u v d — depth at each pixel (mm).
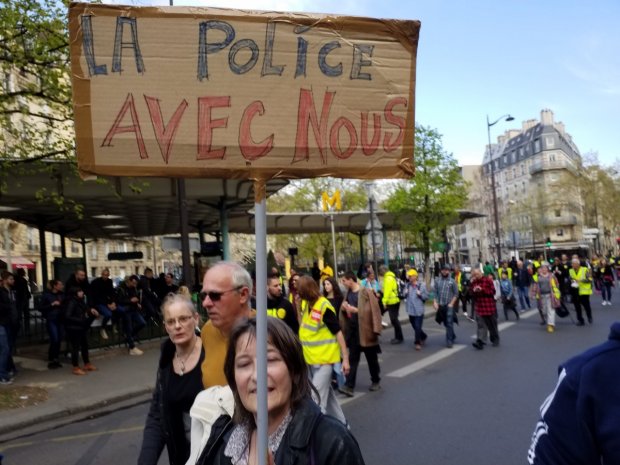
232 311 3092
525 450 5461
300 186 46188
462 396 7805
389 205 27781
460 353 11742
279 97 2373
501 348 12047
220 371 3053
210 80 2328
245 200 18547
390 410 7297
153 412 3262
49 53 10422
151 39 2307
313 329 6387
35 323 15891
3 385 9875
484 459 5285
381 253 41781
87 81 2279
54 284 11891
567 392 1646
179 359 3205
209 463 2115
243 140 2342
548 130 90188
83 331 11094
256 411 1923
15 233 43250
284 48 2383
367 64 2451
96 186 15328
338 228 34250
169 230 31656
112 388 9586
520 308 22141
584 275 15820
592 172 61188
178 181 14453
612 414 1535
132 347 13234
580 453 1592
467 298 19203
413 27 2482
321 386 6324
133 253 24891
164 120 2305
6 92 10766
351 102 2436
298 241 54312
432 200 26578
